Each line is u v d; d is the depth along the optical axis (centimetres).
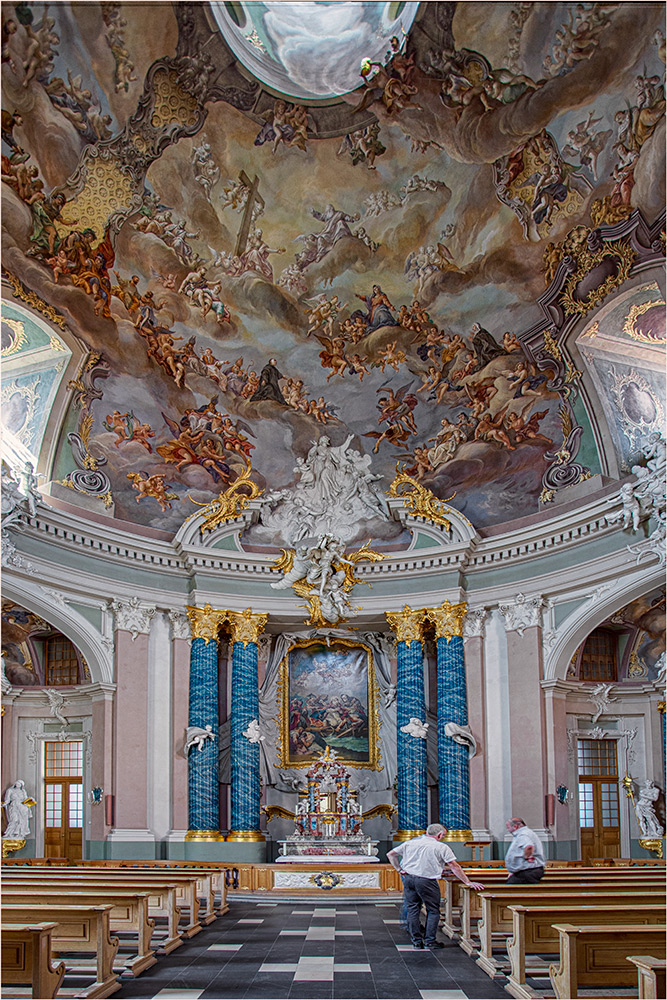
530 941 921
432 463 2291
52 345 1947
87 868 1478
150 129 1888
